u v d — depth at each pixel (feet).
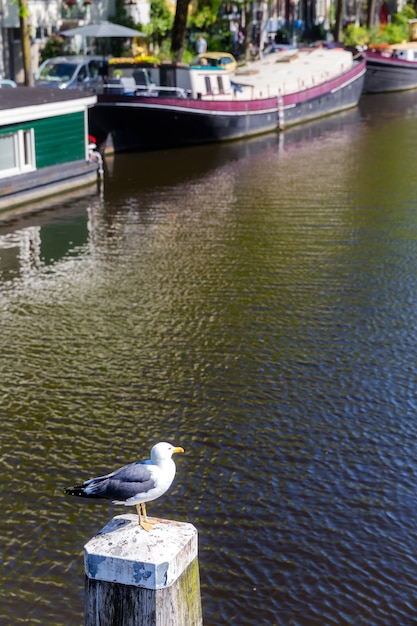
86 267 71.26
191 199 94.89
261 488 39.17
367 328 57.00
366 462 41.14
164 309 61.05
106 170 111.24
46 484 39.63
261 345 54.60
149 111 118.93
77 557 34.65
